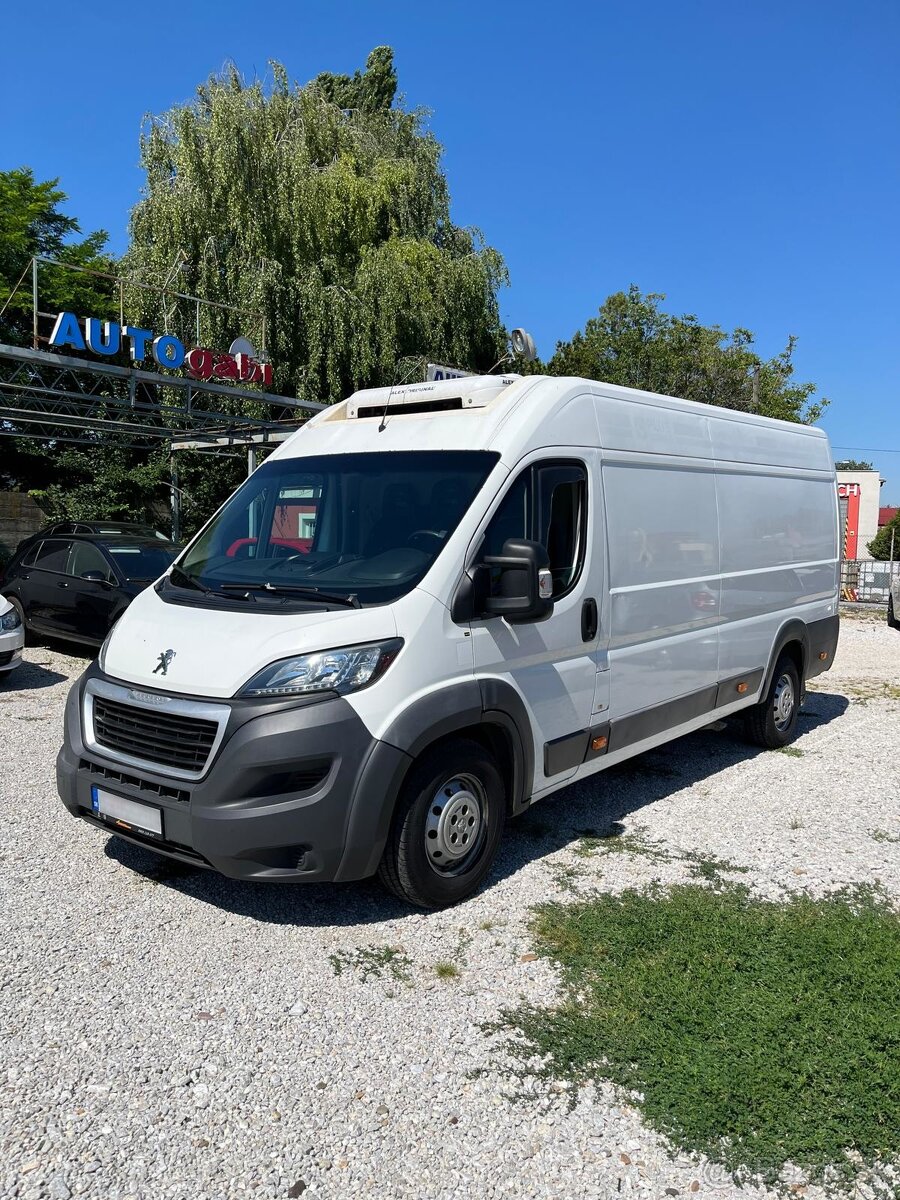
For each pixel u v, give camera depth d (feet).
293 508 15.30
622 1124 8.98
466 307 70.44
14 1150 8.53
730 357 108.88
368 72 104.88
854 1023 10.45
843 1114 8.96
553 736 15.26
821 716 28.02
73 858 15.29
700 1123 8.87
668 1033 10.30
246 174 59.52
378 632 12.44
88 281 71.05
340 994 11.29
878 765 22.25
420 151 77.10
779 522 22.90
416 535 13.74
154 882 14.43
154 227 59.11
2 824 16.80
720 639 20.24
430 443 14.94
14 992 11.19
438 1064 9.91
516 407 15.05
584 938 12.63
